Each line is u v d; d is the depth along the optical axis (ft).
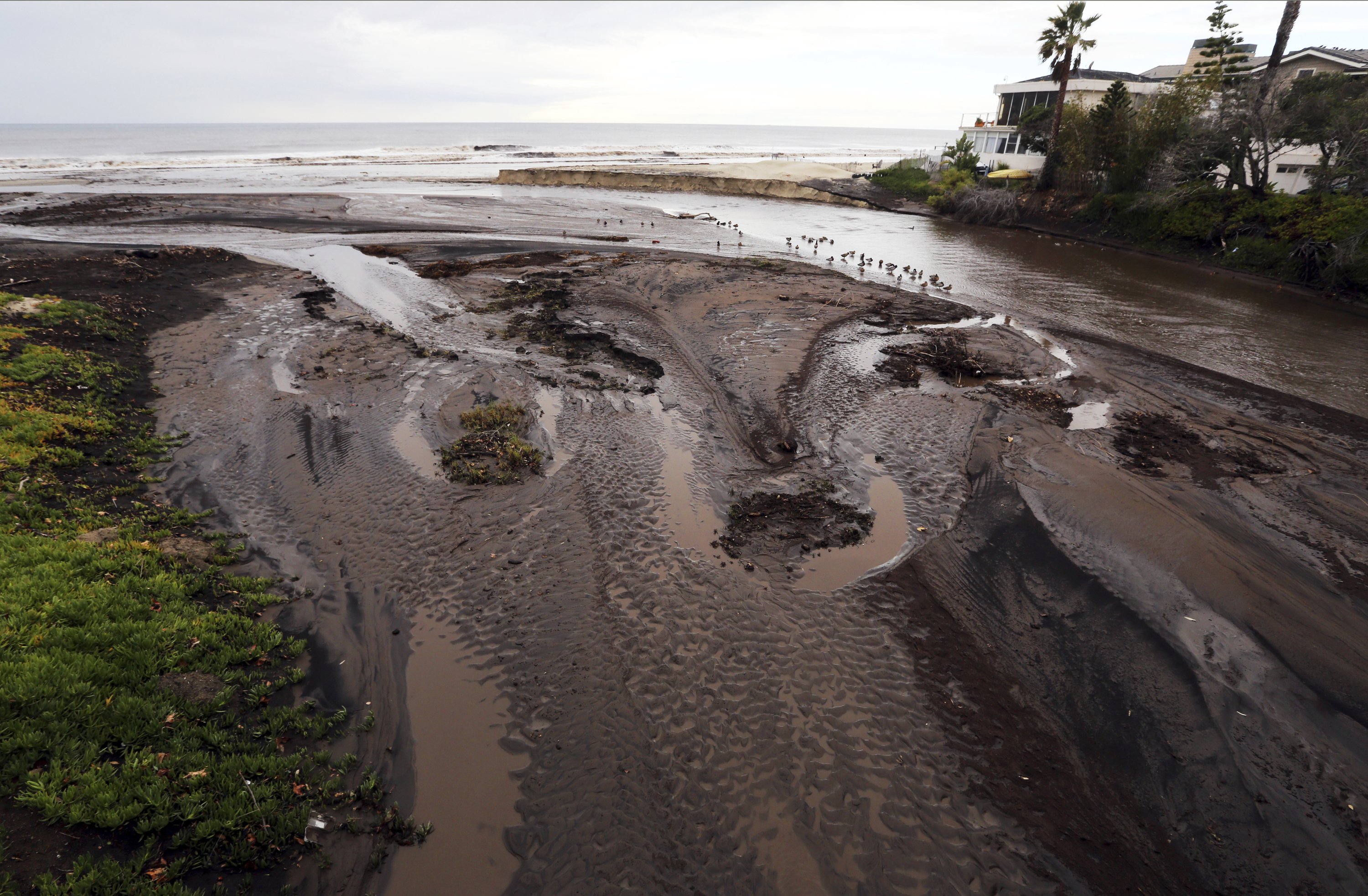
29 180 181.47
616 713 25.85
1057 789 23.61
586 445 45.32
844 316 74.84
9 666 22.65
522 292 80.59
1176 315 80.18
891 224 157.28
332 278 85.30
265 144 434.71
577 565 33.83
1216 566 34.24
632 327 69.10
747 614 31.12
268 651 27.66
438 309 73.67
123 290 71.87
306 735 24.34
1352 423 51.26
